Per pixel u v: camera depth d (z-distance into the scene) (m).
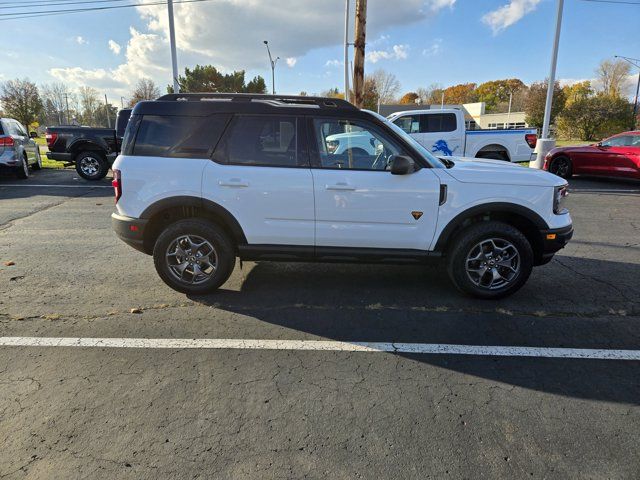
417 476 2.17
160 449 2.33
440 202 4.05
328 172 4.05
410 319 3.92
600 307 4.20
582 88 59.31
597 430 2.51
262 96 4.27
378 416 2.61
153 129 4.17
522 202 4.05
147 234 4.30
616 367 3.18
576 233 7.06
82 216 8.16
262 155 4.11
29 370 3.06
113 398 2.75
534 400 2.79
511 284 4.22
